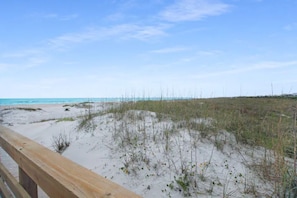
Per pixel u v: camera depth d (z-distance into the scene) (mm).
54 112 23203
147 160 4848
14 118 19188
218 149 5309
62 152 6629
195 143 5438
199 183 3990
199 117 7707
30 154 1287
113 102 11883
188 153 5078
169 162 4730
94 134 7156
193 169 4418
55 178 936
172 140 5703
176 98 10984
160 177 4289
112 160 5227
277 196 3443
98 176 958
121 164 4938
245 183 3758
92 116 9227
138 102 11156
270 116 7117
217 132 6129
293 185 3482
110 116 8688
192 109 8820
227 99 13500
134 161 4910
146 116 8375
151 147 5473
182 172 4309
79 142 6820
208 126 6613
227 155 5055
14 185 1536
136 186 4129
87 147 6340
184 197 3715
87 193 794
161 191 3898
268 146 5090
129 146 5699
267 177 3977
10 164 5473
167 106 9656
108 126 7551
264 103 9789
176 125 6926
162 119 7734
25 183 1379
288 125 5703
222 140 5801
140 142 5848
